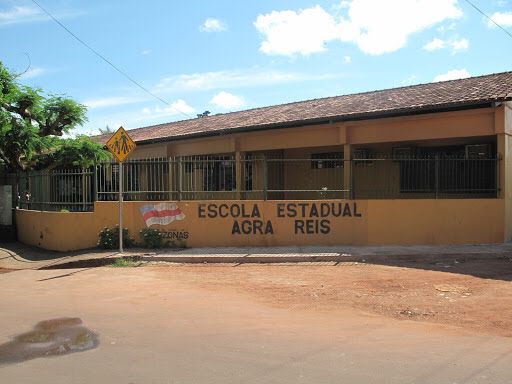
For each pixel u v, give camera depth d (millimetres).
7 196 17516
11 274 10906
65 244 13773
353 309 7203
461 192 13758
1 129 16000
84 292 8578
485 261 10938
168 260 11812
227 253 12172
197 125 21078
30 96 16672
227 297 8039
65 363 4977
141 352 5281
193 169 14164
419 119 13555
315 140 15516
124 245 13445
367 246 12844
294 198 17609
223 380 4453
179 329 6168
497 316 6680
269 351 5270
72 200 14383
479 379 4426
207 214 13367
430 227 12914
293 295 8133
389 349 5316
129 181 14039
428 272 9781
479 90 13508
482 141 14484
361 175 16281
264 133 16516
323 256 11461
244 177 17375
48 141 17266
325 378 4477
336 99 18625
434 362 4887
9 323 6535
